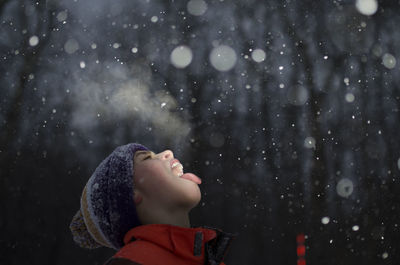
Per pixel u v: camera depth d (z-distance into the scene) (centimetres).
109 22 698
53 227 751
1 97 600
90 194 122
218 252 116
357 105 616
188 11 720
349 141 615
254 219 748
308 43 622
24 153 674
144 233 112
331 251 569
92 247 133
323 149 605
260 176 743
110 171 121
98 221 120
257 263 718
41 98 643
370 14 589
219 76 730
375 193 605
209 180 780
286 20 645
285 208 677
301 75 629
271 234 720
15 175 687
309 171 625
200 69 733
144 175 121
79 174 752
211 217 789
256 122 727
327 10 614
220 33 708
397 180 617
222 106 750
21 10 578
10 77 597
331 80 614
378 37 598
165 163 125
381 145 619
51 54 623
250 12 685
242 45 699
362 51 604
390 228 599
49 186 731
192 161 771
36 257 736
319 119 610
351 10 601
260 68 686
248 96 720
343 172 603
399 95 613
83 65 627
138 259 104
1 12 566
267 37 666
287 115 666
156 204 120
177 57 586
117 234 120
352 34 600
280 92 669
